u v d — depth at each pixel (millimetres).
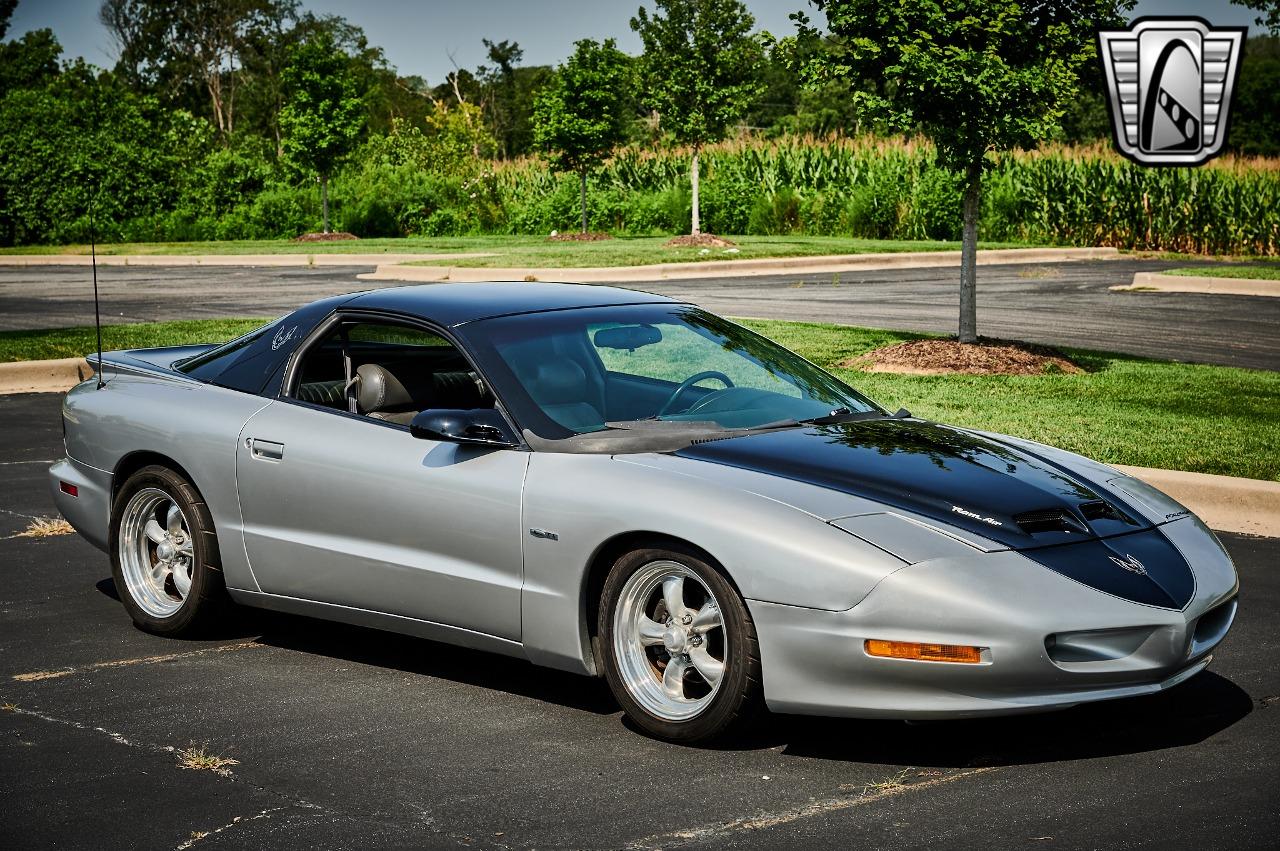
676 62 31547
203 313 19125
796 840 3631
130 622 5977
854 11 13023
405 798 3969
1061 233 36625
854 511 4223
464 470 4816
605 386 5086
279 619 6066
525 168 46250
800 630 4055
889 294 21906
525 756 4312
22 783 4105
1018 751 4309
